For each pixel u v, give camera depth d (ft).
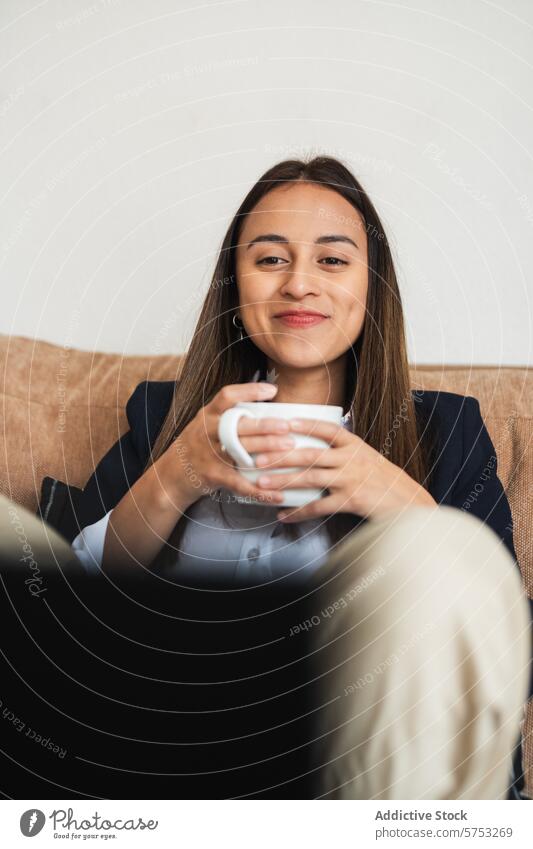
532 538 3.80
